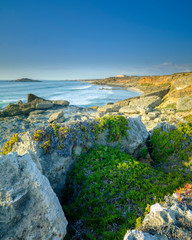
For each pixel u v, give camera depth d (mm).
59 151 6699
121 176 6184
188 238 2701
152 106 38125
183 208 3436
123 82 163000
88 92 82625
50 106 32844
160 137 10133
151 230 3094
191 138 9172
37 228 3492
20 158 4137
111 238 4168
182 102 31594
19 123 21875
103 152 7820
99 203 5215
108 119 9070
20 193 3562
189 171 7922
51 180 6141
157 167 9047
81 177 6371
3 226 3254
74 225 4793
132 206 5016
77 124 7809
